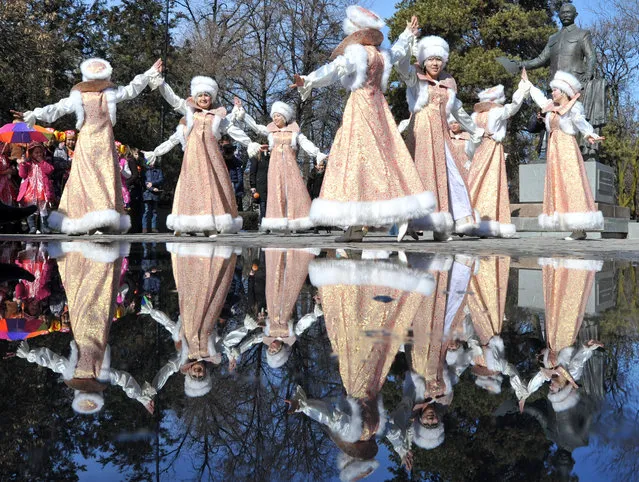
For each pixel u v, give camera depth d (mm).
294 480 558
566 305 1922
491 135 9797
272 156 11414
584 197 9430
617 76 36031
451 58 26312
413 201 5711
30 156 12430
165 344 1280
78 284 2486
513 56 27453
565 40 12938
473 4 27062
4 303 1919
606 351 1198
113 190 8453
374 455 627
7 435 674
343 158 5836
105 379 955
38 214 12500
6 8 17859
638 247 6348
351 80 5891
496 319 1609
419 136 6953
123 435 680
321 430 707
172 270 3154
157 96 25859
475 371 1002
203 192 8734
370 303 1860
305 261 3748
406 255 4387
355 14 6020
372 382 929
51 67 20312
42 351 1177
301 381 935
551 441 638
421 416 759
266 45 31219
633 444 622
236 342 1295
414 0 29422
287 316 1655
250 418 751
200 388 896
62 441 655
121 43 26250
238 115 9617
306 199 11438
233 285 2480
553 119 9531
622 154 32469
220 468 588
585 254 4883
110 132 8469
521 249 5586
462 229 7223
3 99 18859
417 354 1130
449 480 545
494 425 709
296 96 30594
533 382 932
